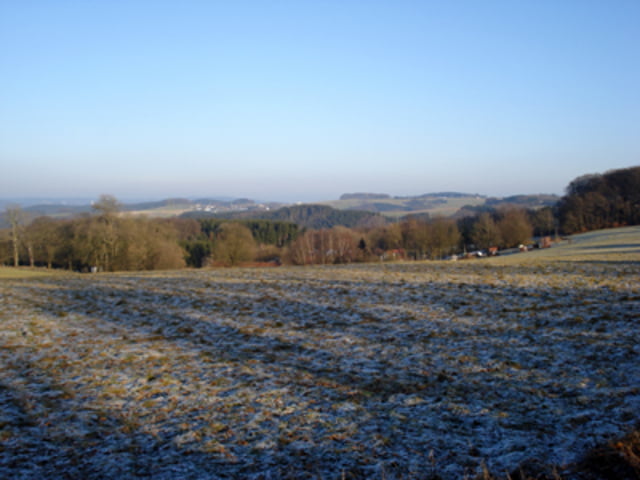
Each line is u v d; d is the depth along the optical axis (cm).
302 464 575
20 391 861
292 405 765
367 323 1330
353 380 872
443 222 7056
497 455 571
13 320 1509
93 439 664
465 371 891
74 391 859
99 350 1135
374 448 609
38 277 3170
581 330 1124
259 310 1576
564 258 3391
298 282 2197
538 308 1393
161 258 5519
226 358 1041
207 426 698
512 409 706
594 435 597
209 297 1858
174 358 1055
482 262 3159
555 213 9856
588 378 808
